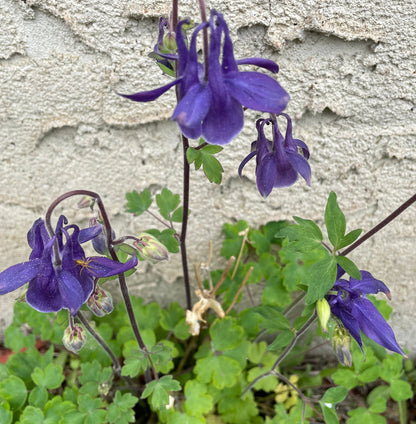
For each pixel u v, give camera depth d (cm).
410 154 31
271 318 27
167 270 37
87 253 37
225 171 33
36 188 34
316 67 29
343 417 37
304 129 31
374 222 34
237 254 35
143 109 31
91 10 28
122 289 26
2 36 28
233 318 35
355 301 23
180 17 28
